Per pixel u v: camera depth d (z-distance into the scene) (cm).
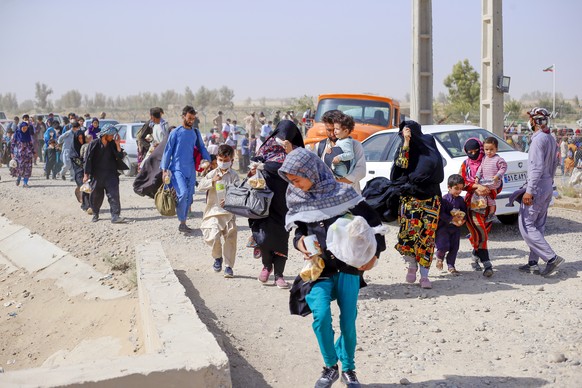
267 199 754
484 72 1658
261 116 2850
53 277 1155
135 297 948
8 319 1026
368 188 814
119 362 479
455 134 1173
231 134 2950
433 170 774
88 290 1039
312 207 494
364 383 543
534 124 827
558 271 869
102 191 1383
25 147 2095
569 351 590
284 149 757
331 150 808
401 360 589
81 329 912
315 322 494
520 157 1123
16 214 1627
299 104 4175
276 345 632
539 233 841
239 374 561
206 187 870
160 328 566
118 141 1364
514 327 661
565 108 5831
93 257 1170
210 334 548
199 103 12344
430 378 549
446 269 904
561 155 2466
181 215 1214
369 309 732
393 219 823
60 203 1702
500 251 1002
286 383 551
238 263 988
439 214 827
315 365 586
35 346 909
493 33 1623
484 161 895
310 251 486
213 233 866
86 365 474
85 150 1391
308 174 491
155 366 470
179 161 1177
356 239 478
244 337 654
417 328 671
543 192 828
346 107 1794
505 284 818
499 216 1219
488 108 1656
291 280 862
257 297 784
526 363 570
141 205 1616
